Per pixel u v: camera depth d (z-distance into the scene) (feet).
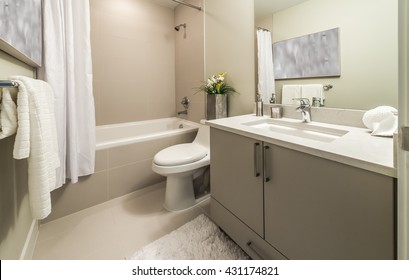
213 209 4.79
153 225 5.13
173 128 9.30
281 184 3.13
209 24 7.13
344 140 2.88
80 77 5.40
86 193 5.72
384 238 2.07
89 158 5.56
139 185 6.72
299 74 4.50
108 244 4.46
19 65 3.69
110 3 7.61
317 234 2.69
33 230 4.42
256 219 3.64
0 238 2.79
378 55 3.27
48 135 2.97
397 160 1.77
